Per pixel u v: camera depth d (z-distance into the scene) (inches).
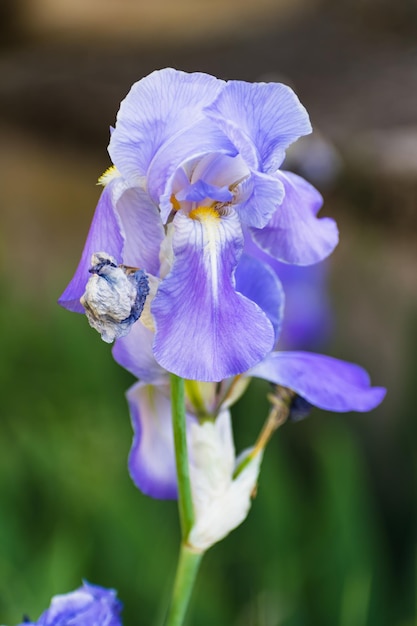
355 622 32.8
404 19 93.7
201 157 21.0
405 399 45.0
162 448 24.1
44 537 41.3
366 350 46.5
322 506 40.2
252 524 40.1
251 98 20.6
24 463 43.8
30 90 82.9
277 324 23.2
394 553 44.9
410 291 43.9
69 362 51.8
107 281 19.6
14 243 75.3
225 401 23.2
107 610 21.9
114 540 37.9
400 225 42.7
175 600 22.9
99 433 43.6
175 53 102.6
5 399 51.7
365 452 46.6
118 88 80.0
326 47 91.2
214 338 20.0
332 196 46.2
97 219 21.1
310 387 23.2
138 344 22.6
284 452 47.0
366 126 54.0
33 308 64.2
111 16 140.4
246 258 23.0
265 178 20.6
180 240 20.6
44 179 79.7
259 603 35.9
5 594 33.4
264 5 129.1
